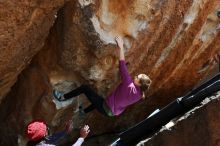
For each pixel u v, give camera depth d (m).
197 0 6.70
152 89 7.78
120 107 6.14
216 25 7.33
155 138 5.34
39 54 6.62
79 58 6.41
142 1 6.23
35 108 7.09
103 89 6.93
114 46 6.34
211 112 4.88
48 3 5.46
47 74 6.71
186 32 6.98
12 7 5.16
